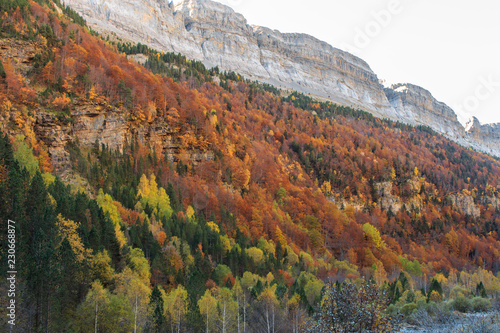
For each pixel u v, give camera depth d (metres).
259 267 102.06
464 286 125.94
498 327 52.47
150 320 61.53
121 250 77.62
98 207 90.25
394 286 100.75
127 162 131.50
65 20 188.25
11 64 133.75
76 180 111.75
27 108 120.88
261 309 73.69
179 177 142.75
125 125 143.50
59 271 57.12
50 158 117.62
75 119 131.25
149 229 94.56
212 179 154.00
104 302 56.94
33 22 151.50
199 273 78.50
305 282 97.81
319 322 37.47
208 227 111.25
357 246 152.38
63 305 56.59
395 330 37.09
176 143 157.50
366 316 36.41
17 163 76.19
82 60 152.88
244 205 140.12
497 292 112.75
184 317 64.25
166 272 81.75
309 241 143.62
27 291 53.38
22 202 69.56
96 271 65.12
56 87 134.38
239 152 177.75
